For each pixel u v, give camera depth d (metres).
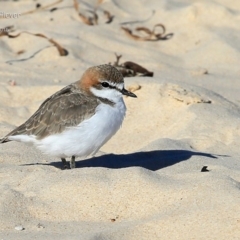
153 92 13.97
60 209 9.19
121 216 9.02
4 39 17.95
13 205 9.23
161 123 13.23
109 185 9.42
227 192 8.96
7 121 13.58
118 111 10.55
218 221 8.45
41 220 9.03
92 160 11.62
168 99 13.73
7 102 14.41
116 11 19.81
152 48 17.97
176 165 11.02
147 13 19.78
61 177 9.78
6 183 10.06
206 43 18.03
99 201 9.23
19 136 10.71
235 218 8.44
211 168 10.54
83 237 8.37
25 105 14.34
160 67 16.83
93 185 9.45
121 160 11.61
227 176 9.62
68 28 18.53
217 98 13.98
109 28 18.81
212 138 12.39
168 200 9.09
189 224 8.49
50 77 15.82
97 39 18.06
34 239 8.44
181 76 16.28
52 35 18.05
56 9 19.66
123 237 8.44
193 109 13.33
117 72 10.67
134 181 9.45
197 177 9.65
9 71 16.09
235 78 16.19
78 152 10.44
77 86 10.89
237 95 14.94
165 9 19.81
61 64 16.69
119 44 17.95
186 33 18.64
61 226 8.85
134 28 18.88
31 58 17.03
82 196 9.33
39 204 9.28
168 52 17.86
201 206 8.77
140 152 11.84
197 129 12.72
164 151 11.78
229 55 17.39
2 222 8.90
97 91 10.64
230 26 18.77
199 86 14.81
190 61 17.33
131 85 14.08
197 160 11.21
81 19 19.16
